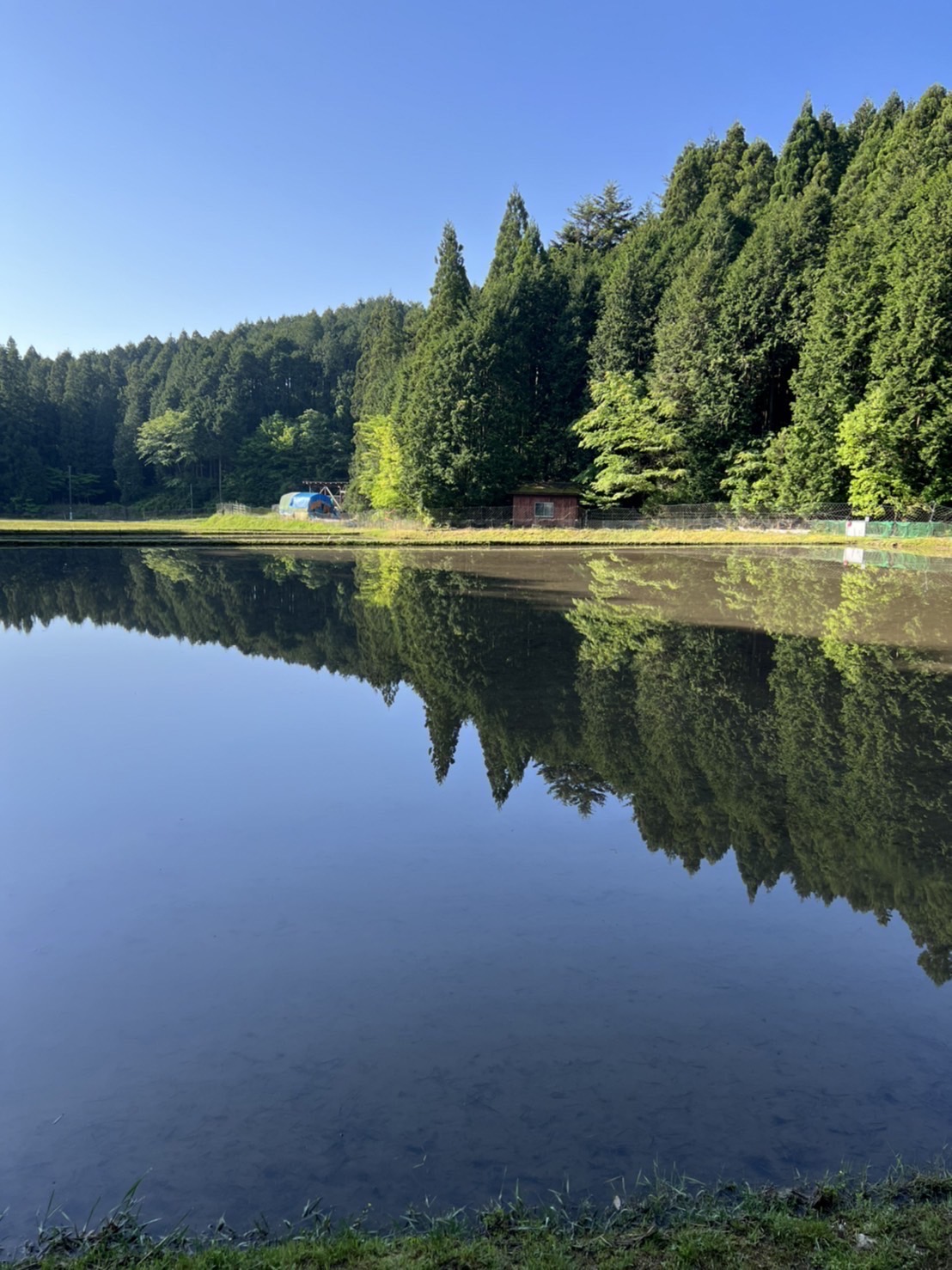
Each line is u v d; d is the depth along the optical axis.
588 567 28.88
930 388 35.47
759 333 45.91
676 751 8.58
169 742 9.10
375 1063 3.85
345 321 116.56
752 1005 4.33
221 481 93.06
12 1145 3.38
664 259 55.00
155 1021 4.20
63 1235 2.92
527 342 57.25
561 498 50.84
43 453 95.12
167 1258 2.75
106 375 111.62
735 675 12.02
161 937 5.04
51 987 4.50
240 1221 2.98
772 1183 3.11
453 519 50.66
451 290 57.59
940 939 5.03
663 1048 3.96
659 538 40.75
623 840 6.48
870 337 39.50
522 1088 3.67
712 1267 2.63
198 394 94.44
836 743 8.80
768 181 59.31
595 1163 3.23
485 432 50.78
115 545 37.50
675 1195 3.03
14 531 43.88
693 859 6.12
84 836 6.57
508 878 5.83
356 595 20.94
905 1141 3.36
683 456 48.03
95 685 11.70
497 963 4.73
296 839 6.52
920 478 37.94
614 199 74.12
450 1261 2.67
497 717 9.91
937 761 8.22
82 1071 3.82
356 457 76.44
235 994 4.43
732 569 28.09
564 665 12.72
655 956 4.82
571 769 8.09
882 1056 3.92
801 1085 3.70
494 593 21.61
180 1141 3.38
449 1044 3.99
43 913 5.34
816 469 42.31
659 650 13.90
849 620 17.02
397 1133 3.40
